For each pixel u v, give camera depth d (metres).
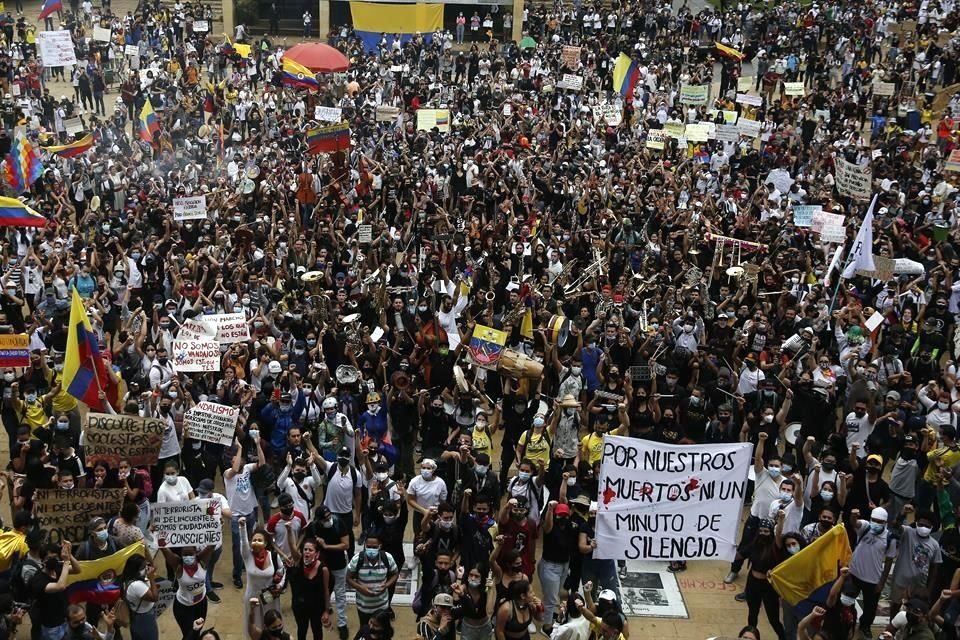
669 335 16.61
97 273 19.31
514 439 14.10
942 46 42.84
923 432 13.85
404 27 45.62
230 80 38.62
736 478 11.41
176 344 15.16
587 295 19.03
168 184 25.45
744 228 23.39
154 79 36.41
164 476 12.30
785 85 35.81
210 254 19.64
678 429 13.87
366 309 18.02
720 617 12.57
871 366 15.69
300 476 12.16
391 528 11.38
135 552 10.66
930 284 20.06
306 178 24.30
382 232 21.78
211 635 9.58
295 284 18.81
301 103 35.22
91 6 46.03
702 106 35.81
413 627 12.11
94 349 13.70
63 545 10.25
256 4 49.09
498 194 25.52
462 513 11.41
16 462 12.87
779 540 11.16
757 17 44.97
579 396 15.55
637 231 22.52
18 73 36.22
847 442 14.56
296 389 13.94
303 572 10.66
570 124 34.25
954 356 17.88
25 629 11.69
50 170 25.88
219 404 13.18
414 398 14.23
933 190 27.98
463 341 16.48
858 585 11.40
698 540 11.48
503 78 39.47
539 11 48.81
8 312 17.95
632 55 42.47
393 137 31.31
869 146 32.72
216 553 12.24
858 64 39.38
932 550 11.41
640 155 30.09
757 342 16.56
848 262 19.16
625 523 11.40
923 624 10.14
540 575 11.49
